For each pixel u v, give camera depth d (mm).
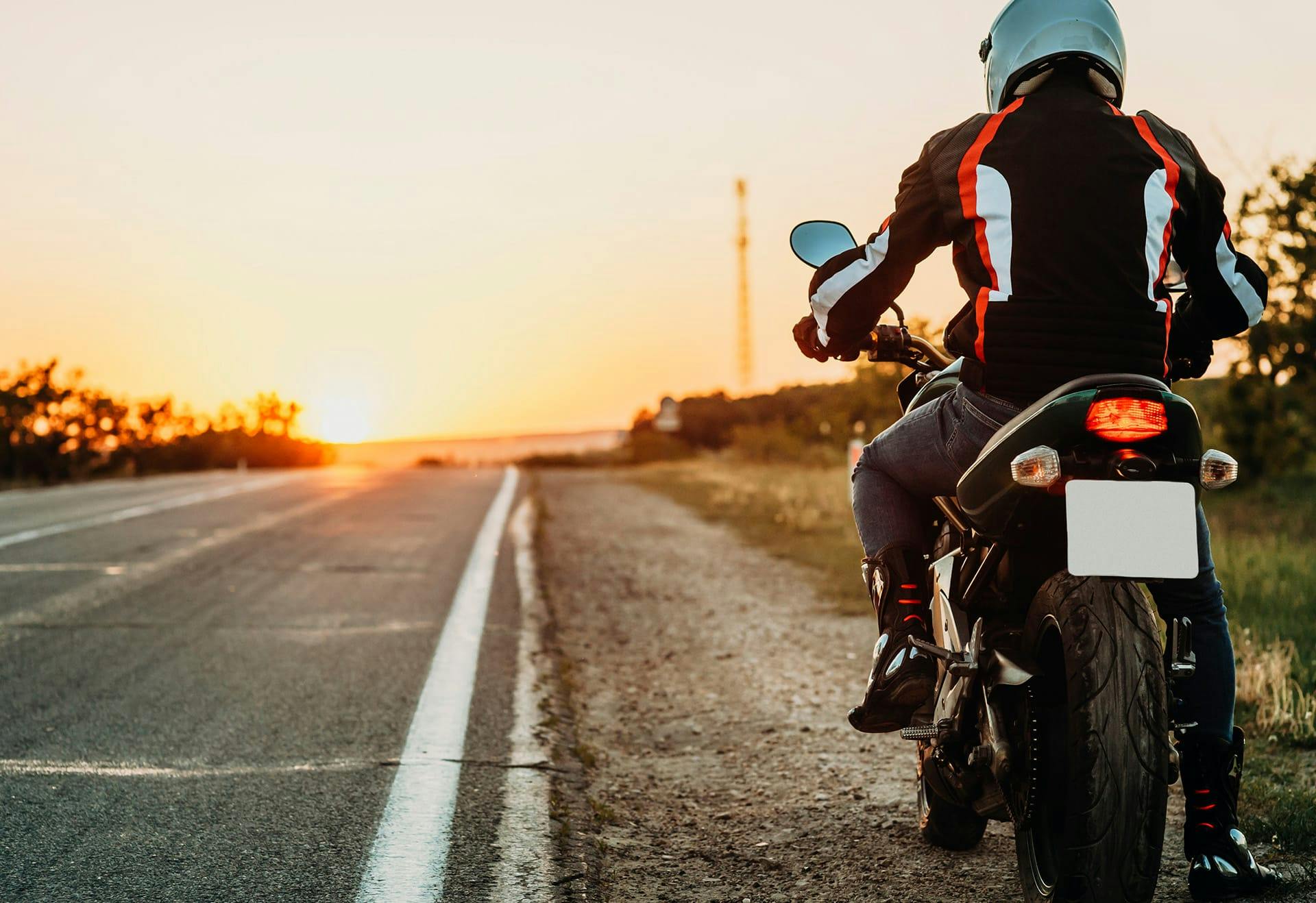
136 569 10352
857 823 3949
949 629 3020
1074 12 2906
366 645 7027
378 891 3303
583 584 9930
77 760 4598
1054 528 2674
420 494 21250
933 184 2812
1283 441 14250
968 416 2818
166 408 51562
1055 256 2621
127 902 3223
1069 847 2564
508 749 4820
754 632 7723
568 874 3441
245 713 5375
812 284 2994
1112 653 2576
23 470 38125
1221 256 2857
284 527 14438
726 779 4566
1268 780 4090
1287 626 6363
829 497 16188
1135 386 2467
